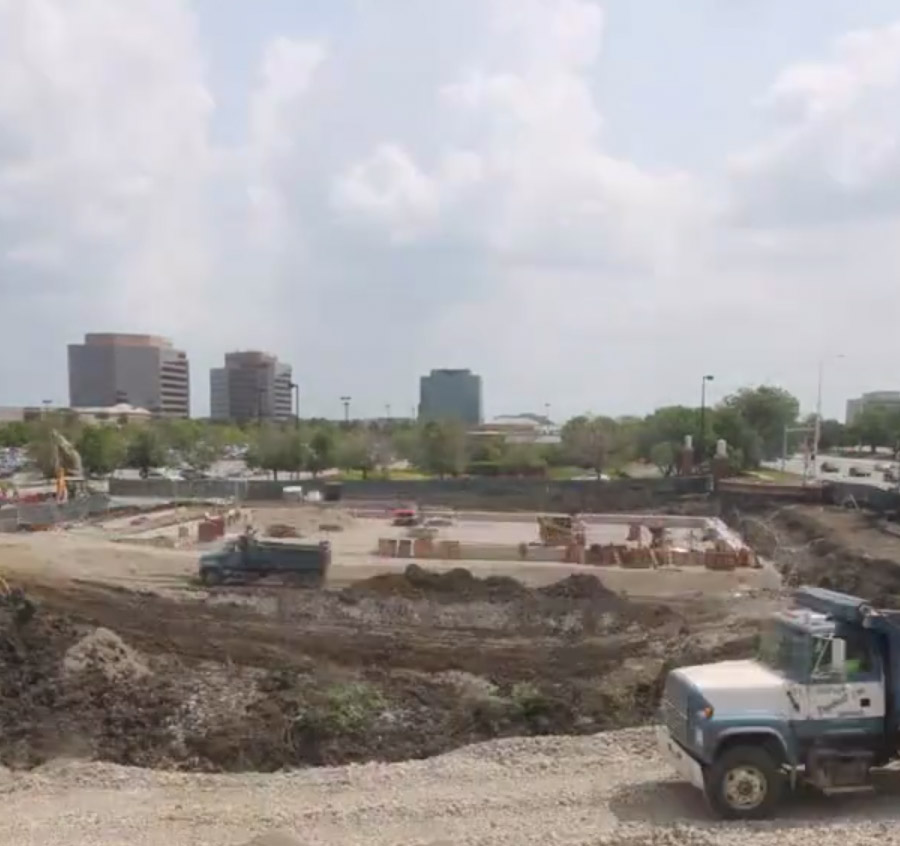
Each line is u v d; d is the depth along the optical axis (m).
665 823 11.26
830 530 47.75
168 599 32.34
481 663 24.39
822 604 12.11
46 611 26.58
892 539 44.62
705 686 11.43
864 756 11.30
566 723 17.61
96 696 19.33
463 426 106.38
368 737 17.11
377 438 95.19
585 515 60.88
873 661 11.45
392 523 58.56
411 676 22.25
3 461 107.88
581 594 33.91
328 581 36.50
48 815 12.34
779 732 11.22
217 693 19.72
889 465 111.69
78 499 61.94
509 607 31.22
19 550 40.09
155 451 96.88
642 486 69.62
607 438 92.38
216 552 39.28
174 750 16.80
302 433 94.81
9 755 16.31
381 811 11.92
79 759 16.19
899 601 30.64
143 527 52.25
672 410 98.38
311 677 21.48
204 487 72.31
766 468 100.94
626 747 14.08
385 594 33.00
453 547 44.62
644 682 20.44
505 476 90.44
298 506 65.69
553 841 10.73
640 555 42.25
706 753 11.20
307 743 16.81
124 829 11.70
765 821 11.10
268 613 30.55
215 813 12.16
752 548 46.44
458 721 17.88
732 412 95.38
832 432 156.00
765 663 12.21
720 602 32.72
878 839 10.35
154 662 22.77
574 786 12.63
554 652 25.75
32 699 19.11
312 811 12.02
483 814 11.77
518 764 13.54
